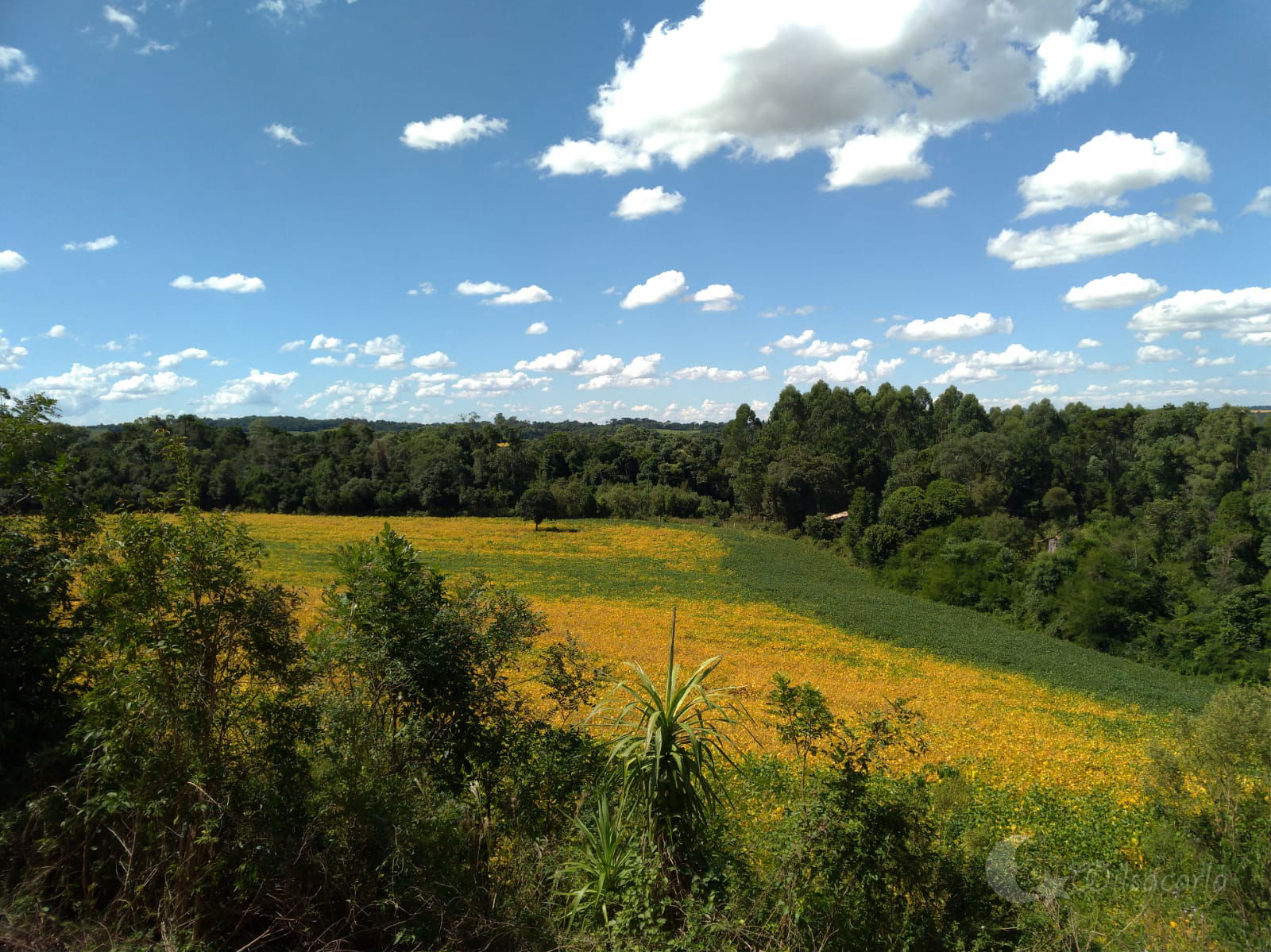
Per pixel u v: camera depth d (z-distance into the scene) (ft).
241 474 237.45
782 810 23.58
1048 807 39.37
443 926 14.44
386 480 248.11
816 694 20.06
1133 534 144.05
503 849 18.19
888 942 16.89
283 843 14.65
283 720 16.70
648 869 15.92
